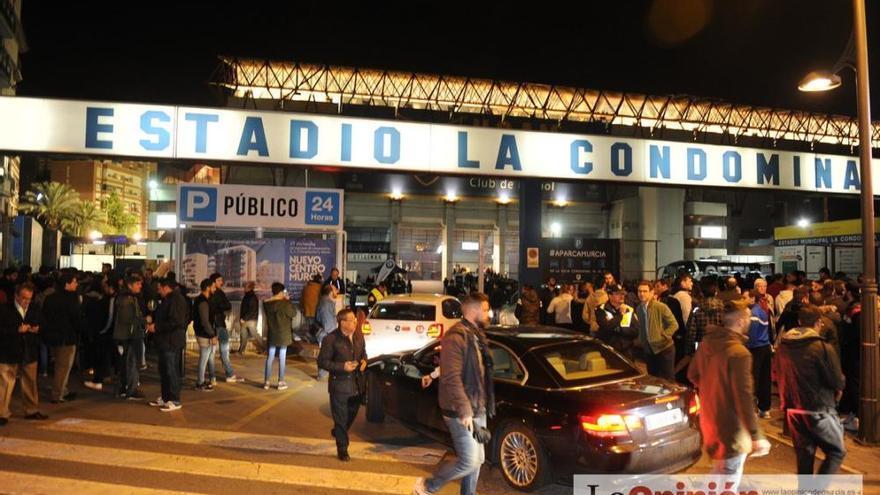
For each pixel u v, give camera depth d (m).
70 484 5.77
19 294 8.06
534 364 6.07
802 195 15.92
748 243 58.62
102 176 112.19
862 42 7.89
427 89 26.73
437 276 44.62
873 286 7.46
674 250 46.88
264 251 15.14
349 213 43.75
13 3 42.03
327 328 11.44
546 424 5.56
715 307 8.50
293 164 12.10
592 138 13.76
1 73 41.41
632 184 13.97
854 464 6.68
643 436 5.34
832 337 7.96
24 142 11.23
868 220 7.56
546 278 19.33
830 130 25.77
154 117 11.62
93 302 10.41
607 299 11.30
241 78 24.78
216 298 10.77
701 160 14.48
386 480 6.07
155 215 63.31
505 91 25.66
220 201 14.87
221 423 8.16
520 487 5.78
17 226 32.06
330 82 25.41
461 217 45.81
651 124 27.89
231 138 11.88
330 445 7.22
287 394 9.98
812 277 27.22
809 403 5.15
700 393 4.94
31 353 8.12
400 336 11.03
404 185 43.12
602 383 5.91
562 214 48.66
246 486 5.83
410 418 7.23
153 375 11.54
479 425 4.82
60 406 8.99
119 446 7.03
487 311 5.09
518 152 13.27
